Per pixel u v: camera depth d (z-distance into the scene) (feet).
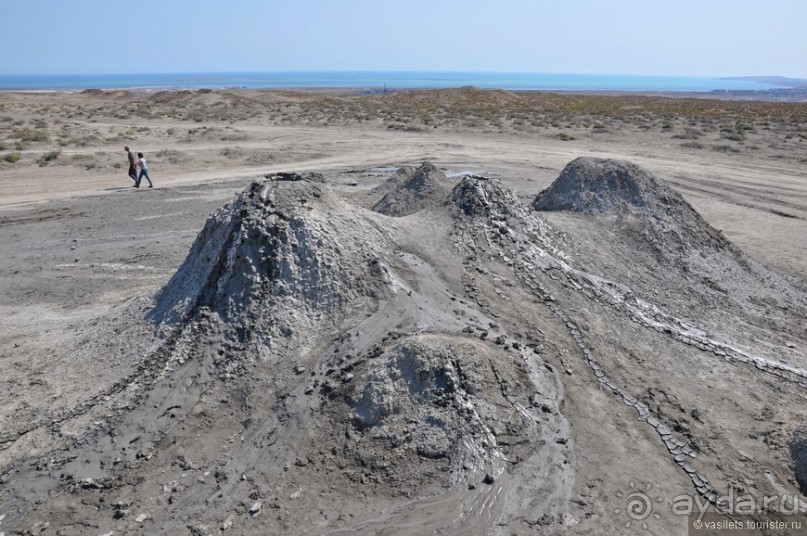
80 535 18.37
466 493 19.25
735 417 24.44
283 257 28.09
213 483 20.12
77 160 86.48
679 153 97.45
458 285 30.60
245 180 75.20
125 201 65.77
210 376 24.79
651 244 42.04
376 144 104.06
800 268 45.55
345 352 24.80
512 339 26.91
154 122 140.87
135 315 30.35
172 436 22.27
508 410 22.00
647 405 24.48
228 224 29.60
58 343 30.48
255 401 23.47
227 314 26.89
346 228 30.83
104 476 20.71
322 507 18.98
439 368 22.13
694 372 27.66
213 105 184.34
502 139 113.09
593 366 26.61
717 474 20.93
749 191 71.77
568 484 19.79
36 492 20.20
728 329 33.37
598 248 39.70
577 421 22.80
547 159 89.51
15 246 50.72
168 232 54.39
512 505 18.89
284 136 114.73
